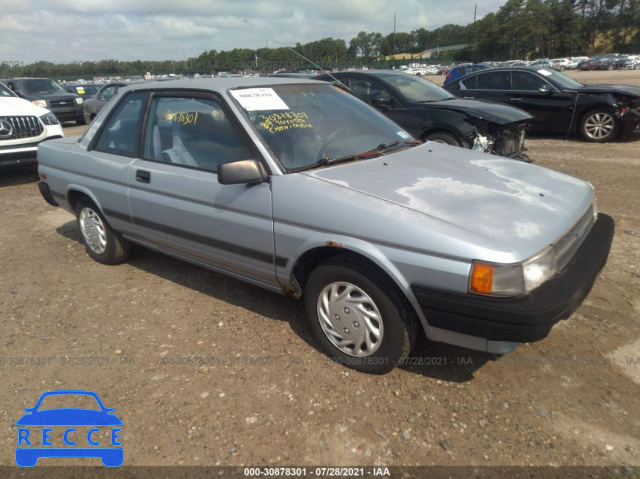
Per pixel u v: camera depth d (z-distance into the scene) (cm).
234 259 314
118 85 1403
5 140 729
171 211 337
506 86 1012
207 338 315
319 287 277
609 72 4091
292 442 227
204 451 224
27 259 461
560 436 226
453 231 225
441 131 663
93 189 400
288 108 325
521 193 267
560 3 8438
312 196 263
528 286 216
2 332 330
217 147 311
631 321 315
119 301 369
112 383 273
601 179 654
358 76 773
